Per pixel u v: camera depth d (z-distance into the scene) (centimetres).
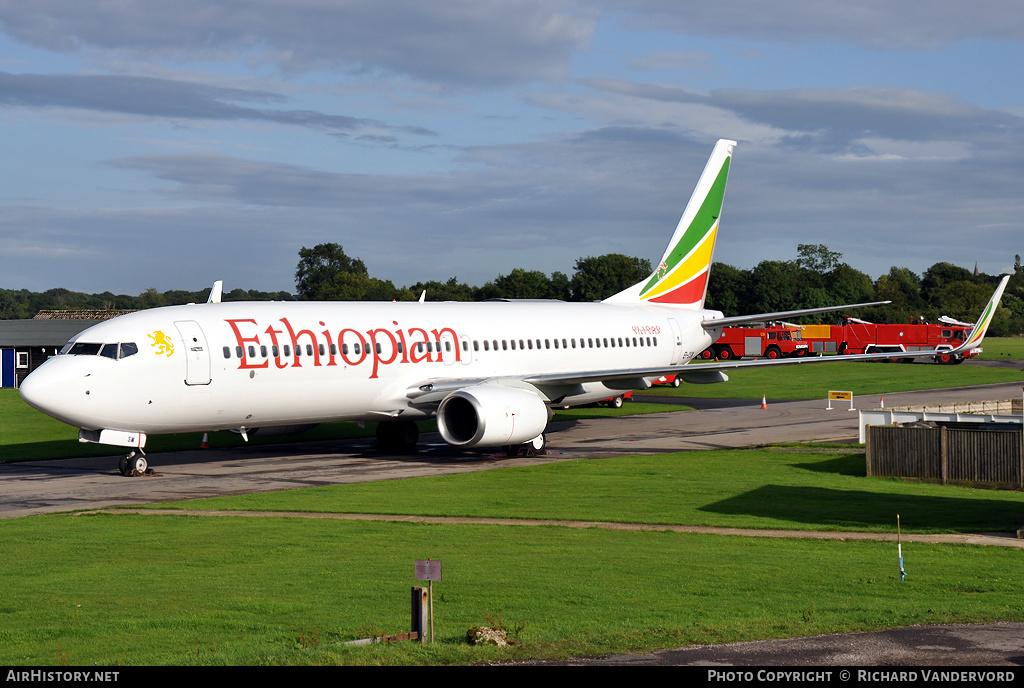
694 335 7200
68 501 3969
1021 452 4081
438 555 2880
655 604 2288
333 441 6250
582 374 5625
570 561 2786
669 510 3650
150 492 4181
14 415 7794
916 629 1973
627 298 7075
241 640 1991
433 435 6512
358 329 5266
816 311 6750
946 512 3597
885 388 10119
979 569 2686
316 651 1819
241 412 4884
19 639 2014
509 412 5075
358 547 3006
